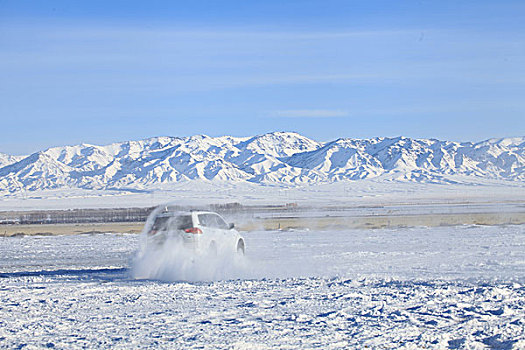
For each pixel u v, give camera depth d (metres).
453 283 16.94
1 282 20.25
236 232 25.52
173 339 10.74
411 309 13.22
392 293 15.30
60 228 76.31
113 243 43.03
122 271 23.75
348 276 19.34
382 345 10.12
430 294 14.93
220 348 10.00
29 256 33.84
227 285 17.94
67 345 10.43
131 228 70.06
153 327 11.87
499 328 11.24
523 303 13.62
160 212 25.08
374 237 41.88
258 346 10.10
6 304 15.02
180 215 23.00
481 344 10.18
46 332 11.56
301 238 43.16
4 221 109.12
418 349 9.91
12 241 50.22
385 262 24.22
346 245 34.78
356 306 13.71
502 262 23.11
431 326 11.57
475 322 11.84
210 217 24.19
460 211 98.88
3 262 30.38
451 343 10.29
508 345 10.08
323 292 15.91
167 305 14.57
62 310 14.09
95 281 20.23
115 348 10.16
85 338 10.98
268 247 34.62
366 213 99.44
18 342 10.70
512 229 46.97
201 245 22.62
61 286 18.64
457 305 13.49
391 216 84.19
